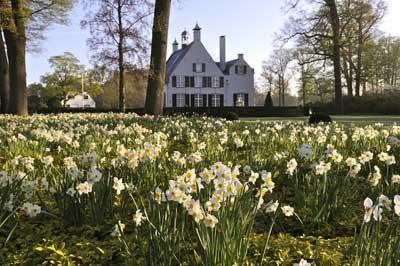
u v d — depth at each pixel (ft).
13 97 71.82
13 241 11.94
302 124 36.04
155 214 10.19
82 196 13.01
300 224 13.35
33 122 40.04
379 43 177.06
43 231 12.36
